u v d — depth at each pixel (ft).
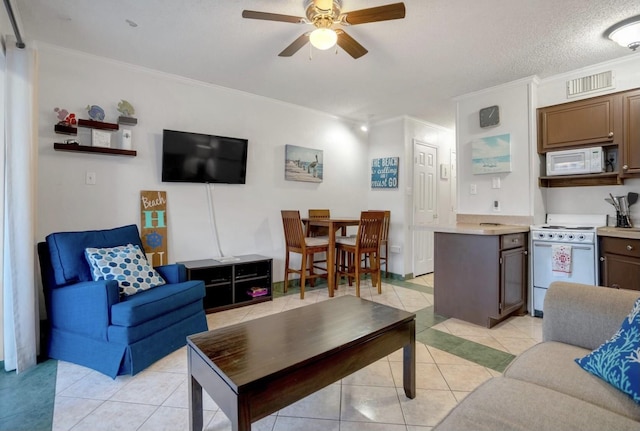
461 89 12.19
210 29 8.14
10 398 6.01
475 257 9.68
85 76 9.45
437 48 9.03
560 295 5.02
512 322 9.95
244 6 7.21
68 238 7.83
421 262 16.61
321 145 15.24
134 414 5.57
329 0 6.39
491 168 11.84
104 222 9.76
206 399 6.07
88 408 5.72
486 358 7.61
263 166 13.29
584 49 9.09
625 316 4.39
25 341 7.02
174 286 8.29
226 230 12.30
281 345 4.75
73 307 7.22
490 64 10.04
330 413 5.64
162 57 9.68
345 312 6.27
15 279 6.93
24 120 7.05
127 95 10.16
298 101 13.71
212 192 11.95
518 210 11.32
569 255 9.49
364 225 12.71
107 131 9.69
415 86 11.90
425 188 16.74
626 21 7.66
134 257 8.36
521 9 7.22
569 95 10.62
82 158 9.41
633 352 3.63
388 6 6.15
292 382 4.18
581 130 10.14
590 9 7.23
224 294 11.78
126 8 7.26
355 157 16.67
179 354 7.76
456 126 13.07
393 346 5.64
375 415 5.57
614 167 10.03
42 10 7.32
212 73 10.85
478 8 7.18
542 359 4.34
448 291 10.34
